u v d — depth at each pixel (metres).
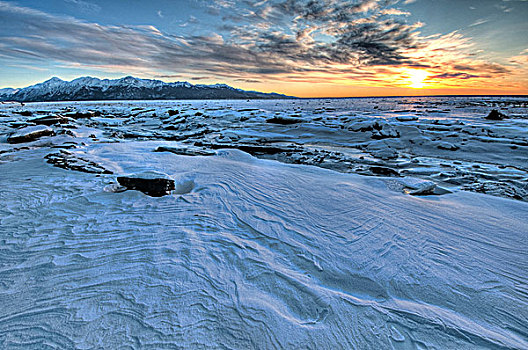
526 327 2.57
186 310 2.72
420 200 6.13
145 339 2.37
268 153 13.38
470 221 4.98
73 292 2.90
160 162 9.59
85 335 2.38
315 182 7.41
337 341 2.42
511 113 28.36
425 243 4.16
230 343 2.37
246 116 26.83
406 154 13.62
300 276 3.37
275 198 6.13
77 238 4.05
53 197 5.58
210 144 14.91
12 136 11.83
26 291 2.88
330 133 18.64
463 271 3.45
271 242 4.20
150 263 3.50
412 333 2.50
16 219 4.57
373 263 3.64
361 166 10.66
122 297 2.85
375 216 5.17
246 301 2.88
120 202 5.57
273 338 2.43
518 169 10.31
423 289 3.12
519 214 5.37
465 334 2.49
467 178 9.00
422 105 52.56
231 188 6.75
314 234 4.47
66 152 10.01
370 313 2.75
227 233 4.45
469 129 16.66
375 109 40.19
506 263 3.64
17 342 2.29
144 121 28.02
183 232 4.41
